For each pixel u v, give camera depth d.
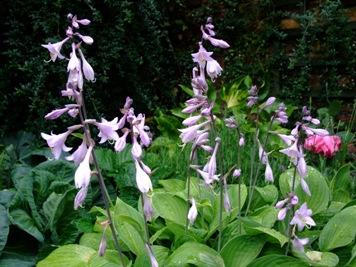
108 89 1.44
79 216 0.83
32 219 0.80
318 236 0.72
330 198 0.81
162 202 0.75
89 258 0.66
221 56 1.79
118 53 1.39
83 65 0.54
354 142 1.29
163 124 1.30
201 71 0.68
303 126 0.62
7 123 1.30
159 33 1.56
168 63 1.74
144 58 1.53
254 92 0.72
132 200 0.87
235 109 1.31
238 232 0.70
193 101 0.64
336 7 1.56
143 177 0.52
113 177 0.95
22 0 1.28
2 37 1.33
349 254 0.69
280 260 0.61
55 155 0.53
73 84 0.53
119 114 1.47
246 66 1.72
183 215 0.74
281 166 0.94
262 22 1.72
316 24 1.62
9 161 1.01
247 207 0.76
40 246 0.80
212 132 0.69
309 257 0.64
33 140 1.23
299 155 0.62
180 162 1.02
